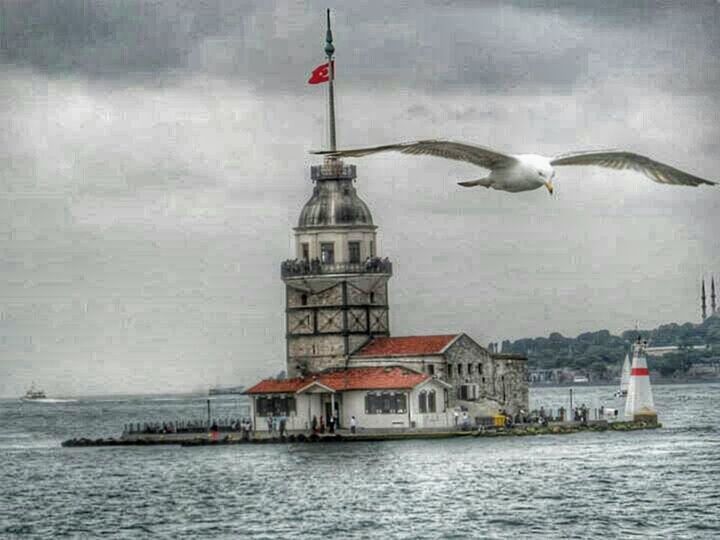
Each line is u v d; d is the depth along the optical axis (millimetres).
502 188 32906
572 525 95562
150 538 96812
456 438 166125
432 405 170125
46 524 105875
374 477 126750
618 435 170000
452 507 105438
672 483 115438
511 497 109750
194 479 132750
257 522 102250
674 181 31734
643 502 104938
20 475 145375
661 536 90438
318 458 146625
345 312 175625
